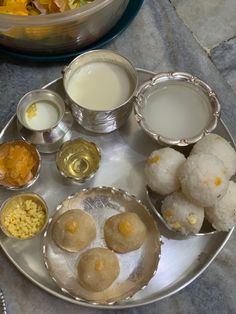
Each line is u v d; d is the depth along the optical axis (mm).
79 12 352
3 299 342
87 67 375
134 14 421
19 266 336
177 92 374
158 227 353
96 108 365
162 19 448
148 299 333
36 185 364
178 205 327
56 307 349
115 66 376
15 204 351
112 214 352
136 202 348
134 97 360
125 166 372
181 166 327
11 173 351
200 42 454
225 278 364
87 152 367
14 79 414
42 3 384
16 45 390
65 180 366
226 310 357
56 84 387
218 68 446
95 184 366
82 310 349
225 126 378
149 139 379
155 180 332
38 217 347
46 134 357
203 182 311
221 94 423
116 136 381
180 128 365
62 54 407
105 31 405
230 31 460
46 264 330
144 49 434
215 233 354
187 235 343
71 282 333
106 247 342
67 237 327
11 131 375
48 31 364
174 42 440
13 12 374
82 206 353
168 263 347
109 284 325
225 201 328
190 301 357
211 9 467
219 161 321
